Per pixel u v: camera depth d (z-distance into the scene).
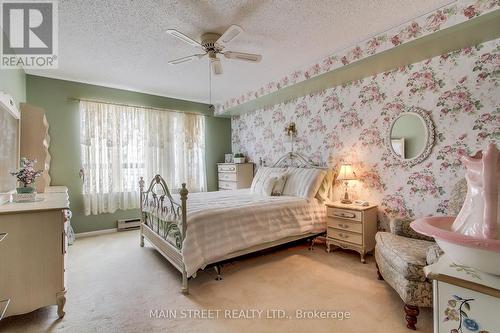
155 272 2.68
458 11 2.05
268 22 2.33
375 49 2.60
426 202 2.73
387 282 2.20
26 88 3.56
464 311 0.68
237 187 4.87
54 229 1.87
